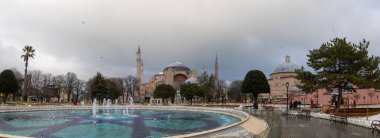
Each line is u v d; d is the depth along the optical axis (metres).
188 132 25.28
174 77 137.00
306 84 43.22
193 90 90.69
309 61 44.22
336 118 32.19
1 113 46.66
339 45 41.09
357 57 40.44
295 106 57.69
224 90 134.38
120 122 33.50
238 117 39.81
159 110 58.47
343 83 41.19
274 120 33.06
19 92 98.44
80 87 118.06
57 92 114.56
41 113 47.72
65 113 48.03
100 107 62.06
